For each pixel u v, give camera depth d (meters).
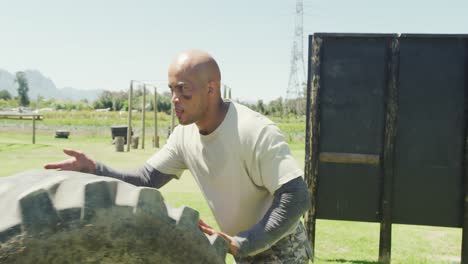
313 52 6.22
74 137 34.06
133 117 48.38
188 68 2.33
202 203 9.32
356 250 6.69
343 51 6.26
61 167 2.51
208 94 2.41
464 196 6.09
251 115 2.54
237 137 2.49
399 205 6.21
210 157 2.60
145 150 23.61
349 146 6.28
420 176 6.18
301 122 52.97
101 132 37.09
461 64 6.11
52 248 1.58
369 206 6.26
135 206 1.72
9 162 15.75
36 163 15.49
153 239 1.78
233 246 2.18
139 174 2.83
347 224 8.47
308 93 6.28
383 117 6.22
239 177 2.56
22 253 1.54
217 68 2.43
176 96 2.36
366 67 6.23
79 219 1.62
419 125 6.18
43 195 1.59
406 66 6.17
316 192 6.30
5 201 1.60
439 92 6.14
